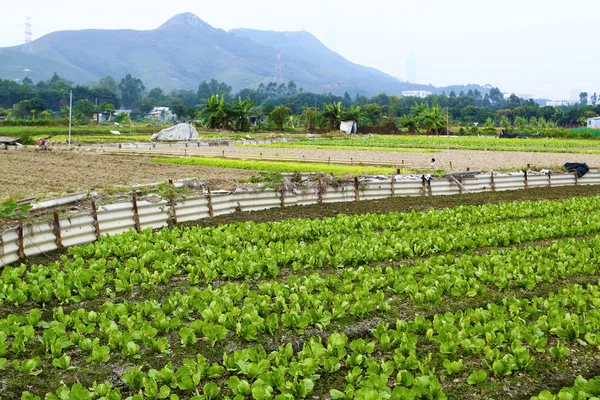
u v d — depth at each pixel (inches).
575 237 598.5
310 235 577.9
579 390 253.4
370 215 674.8
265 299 357.1
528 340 310.7
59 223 527.2
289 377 276.8
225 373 283.3
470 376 274.5
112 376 282.0
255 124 4047.7
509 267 430.6
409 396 245.0
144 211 623.2
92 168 1304.1
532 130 3762.3
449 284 395.5
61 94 7096.5
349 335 330.0
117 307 346.6
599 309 353.4
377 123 4842.5
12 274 410.6
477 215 698.8
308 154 1770.4
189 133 2662.4
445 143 2518.5
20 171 1232.2
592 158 1668.3
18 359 299.0
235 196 744.3
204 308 349.4
